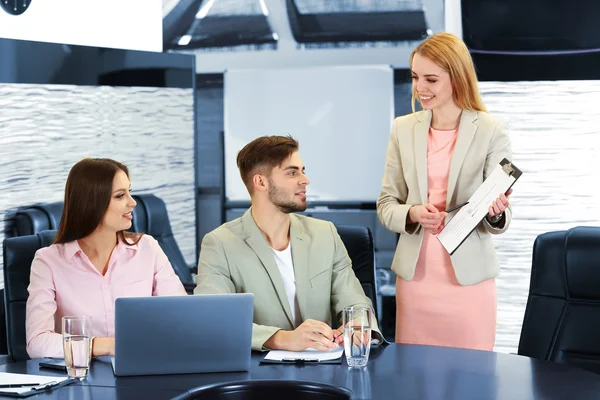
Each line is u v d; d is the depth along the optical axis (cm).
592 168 517
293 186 302
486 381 239
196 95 647
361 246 340
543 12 516
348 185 646
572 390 229
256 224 311
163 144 602
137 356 249
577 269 306
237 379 246
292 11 662
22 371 260
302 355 272
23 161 477
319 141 647
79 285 304
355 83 641
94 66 535
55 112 502
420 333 345
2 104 463
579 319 304
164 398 227
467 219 318
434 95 330
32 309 296
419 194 341
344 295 315
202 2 666
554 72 518
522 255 523
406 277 344
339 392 234
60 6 520
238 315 253
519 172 312
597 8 511
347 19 658
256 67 672
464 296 337
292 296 310
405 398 224
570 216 520
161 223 523
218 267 306
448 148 339
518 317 523
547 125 521
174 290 318
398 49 657
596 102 516
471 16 523
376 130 641
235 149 657
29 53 483
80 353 247
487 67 524
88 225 299
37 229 461
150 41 618
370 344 272
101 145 542
